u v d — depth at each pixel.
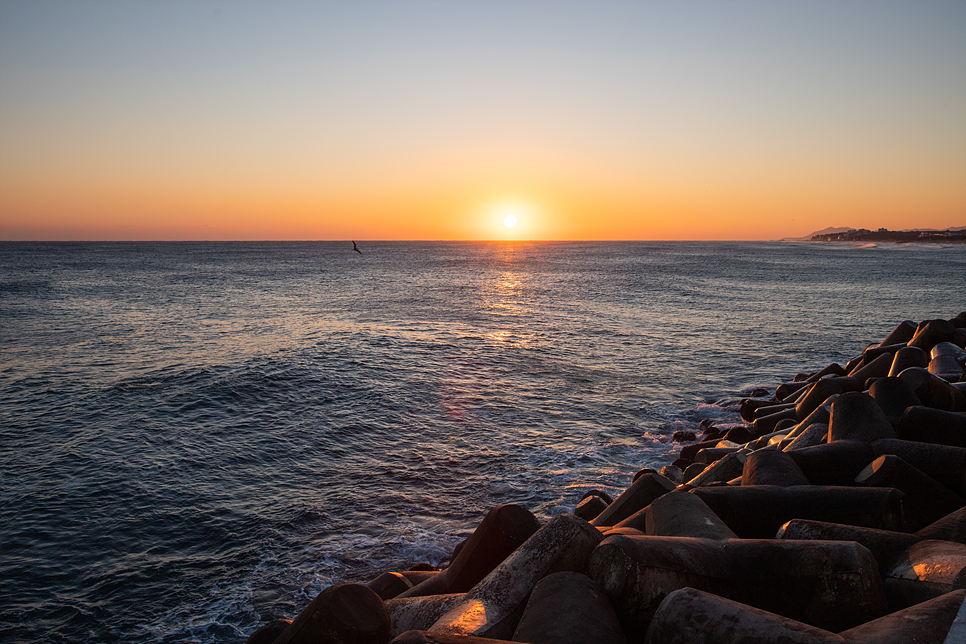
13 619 7.80
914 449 6.51
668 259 132.88
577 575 3.83
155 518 10.32
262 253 161.88
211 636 7.52
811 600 3.70
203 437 14.10
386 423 15.23
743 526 5.48
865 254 148.62
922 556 3.93
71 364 21.58
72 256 131.00
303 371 19.86
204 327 30.78
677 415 16.38
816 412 9.18
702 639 2.98
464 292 52.34
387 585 5.73
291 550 9.41
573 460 13.02
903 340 14.66
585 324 32.44
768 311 38.25
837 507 5.41
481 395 17.89
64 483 11.57
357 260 124.75
